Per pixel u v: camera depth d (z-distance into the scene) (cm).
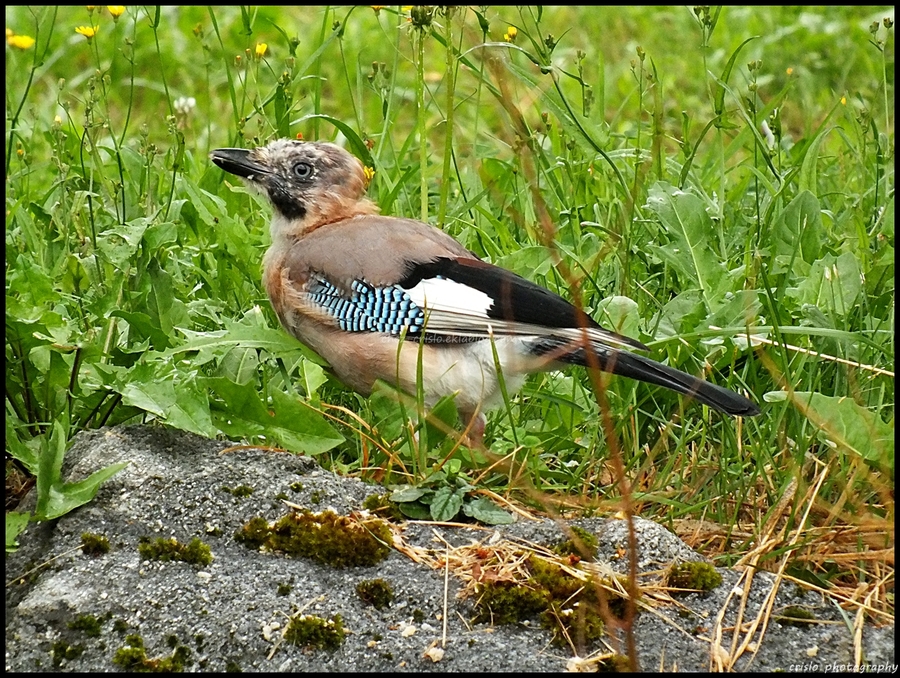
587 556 805
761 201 1252
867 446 862
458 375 968
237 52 1873
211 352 937
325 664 728
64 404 890
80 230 1095
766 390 1020
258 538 802
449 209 1281
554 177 1279
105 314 938
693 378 910
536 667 727
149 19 1259
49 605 738
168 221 1125
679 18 1981
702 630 769
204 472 837
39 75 1712
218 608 746
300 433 880
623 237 1065
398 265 981
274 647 731
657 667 738
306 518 811
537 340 955
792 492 886
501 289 959
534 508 895
